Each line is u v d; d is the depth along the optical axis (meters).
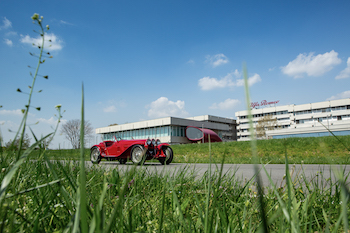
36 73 0.72
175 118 51.47
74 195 0.98
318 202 1.48
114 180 1.83
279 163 7.57
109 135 64.12
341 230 1.03
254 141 0.27
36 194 1.26
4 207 0.60
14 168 0.48
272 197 1.38
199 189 1.93
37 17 0.76
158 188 1.93
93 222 0.45
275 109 82.12
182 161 8.82
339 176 0.36
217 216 0.96
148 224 0.94
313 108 75.62
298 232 0.67
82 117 0.35
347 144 11.91
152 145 7.71
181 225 0.97
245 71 0.24
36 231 0.73
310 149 13.80
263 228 0.30
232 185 1.97
